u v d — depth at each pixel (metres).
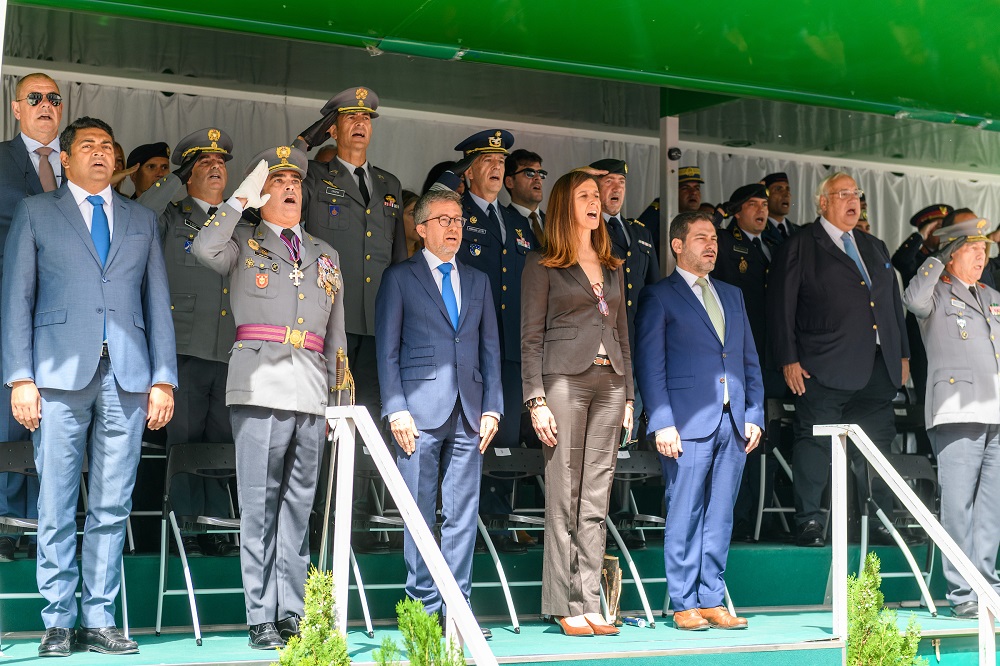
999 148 8.32
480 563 6.00
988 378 6.58
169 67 7.05
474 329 5.34
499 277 6.34
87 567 4.62
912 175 9.62
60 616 4.51
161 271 4.89
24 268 4.60
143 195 5.96
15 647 4.72
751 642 5.10
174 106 7.61
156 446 5.96
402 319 5.29
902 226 9.57
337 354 5.19
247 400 4.86
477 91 7.46
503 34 5.49
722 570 5.66
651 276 6.98
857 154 8.65
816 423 6.89
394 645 4.10
